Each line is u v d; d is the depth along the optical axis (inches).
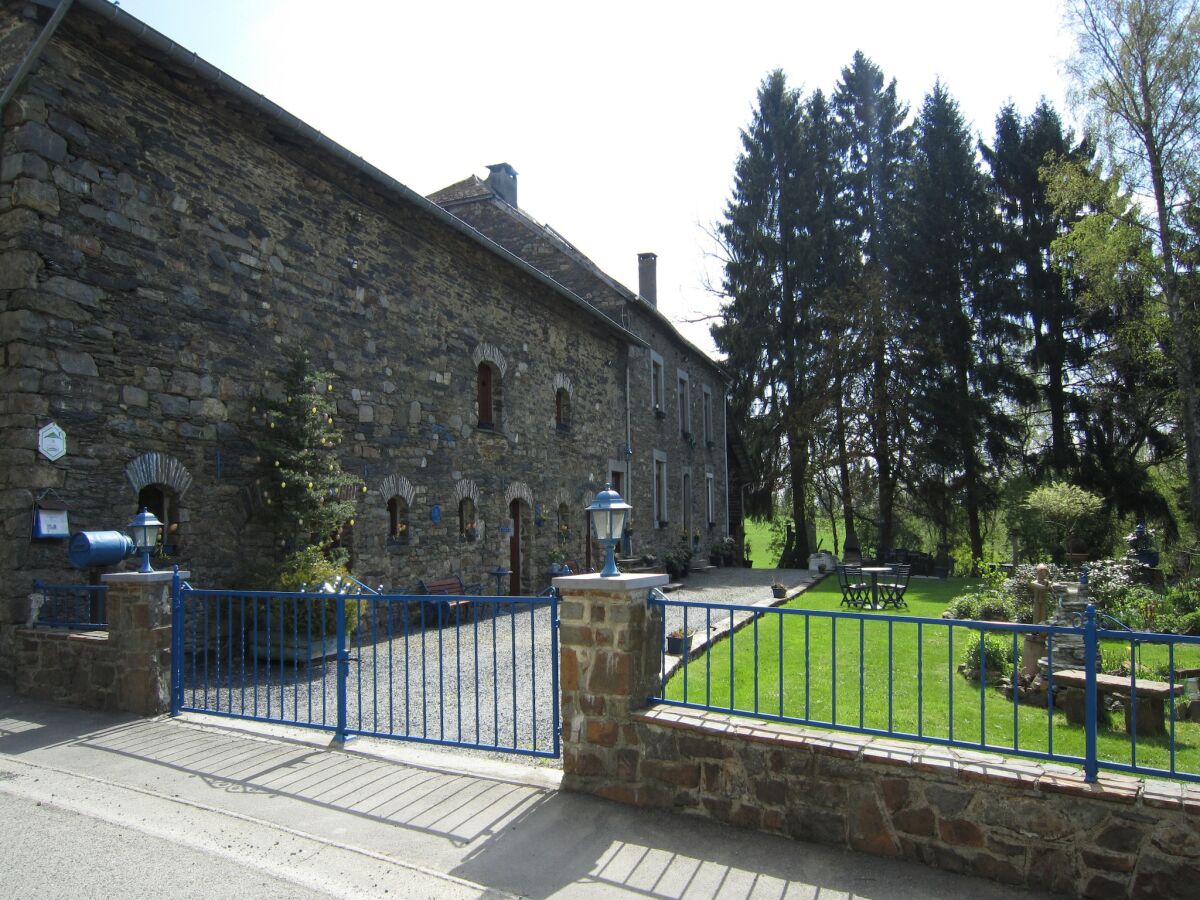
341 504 376.5
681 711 173.0
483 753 208.2
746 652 368.5
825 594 664.4
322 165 423.8
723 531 1192.8
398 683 304.7
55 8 289.1
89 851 147.9
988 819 137.8
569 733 178.9
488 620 518.0
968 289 1061.8
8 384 280.1
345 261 440.1
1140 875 127.0
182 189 344.8
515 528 628.7
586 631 177.9
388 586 458.9
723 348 1251.2
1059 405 1027.9
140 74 328.5
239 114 373.7
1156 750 220.7
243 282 373.4
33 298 283.1
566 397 714.2
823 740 153.8
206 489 347.9
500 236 867.4
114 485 309.0
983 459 1059.3
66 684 261.4
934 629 444.1
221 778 188.7
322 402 388.5
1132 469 982.4
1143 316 868.6
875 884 135.8
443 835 155.9
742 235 1215.6
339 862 144.3
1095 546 928.3
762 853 147.7
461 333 548.4
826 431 1086.4
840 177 1182.9
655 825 160.4
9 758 203.5
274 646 339.0
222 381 359.3
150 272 328.2
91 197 306.0
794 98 1203.2
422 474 496.7
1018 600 437.7
